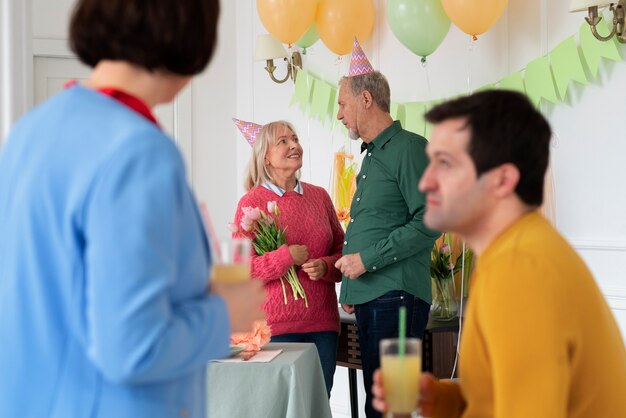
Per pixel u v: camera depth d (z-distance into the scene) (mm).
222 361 2527
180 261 1196
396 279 2951
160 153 1131
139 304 1074
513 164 1239
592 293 1226
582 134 3406
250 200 3207
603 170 3342
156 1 1197
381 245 2908
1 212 1205
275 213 3107
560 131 3488
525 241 1213
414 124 3945
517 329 1149
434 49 3596
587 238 3402
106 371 1097
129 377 1095
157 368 1110
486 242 1282
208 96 5023
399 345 1276
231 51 5051
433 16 3494
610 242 3307
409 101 4043
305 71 4477
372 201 3008
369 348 2994
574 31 3400
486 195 1255
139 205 1096
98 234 1087
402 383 1266
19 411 1153
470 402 1296
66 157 1146
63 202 1135
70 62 5086
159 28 1196
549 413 1131
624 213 3277
